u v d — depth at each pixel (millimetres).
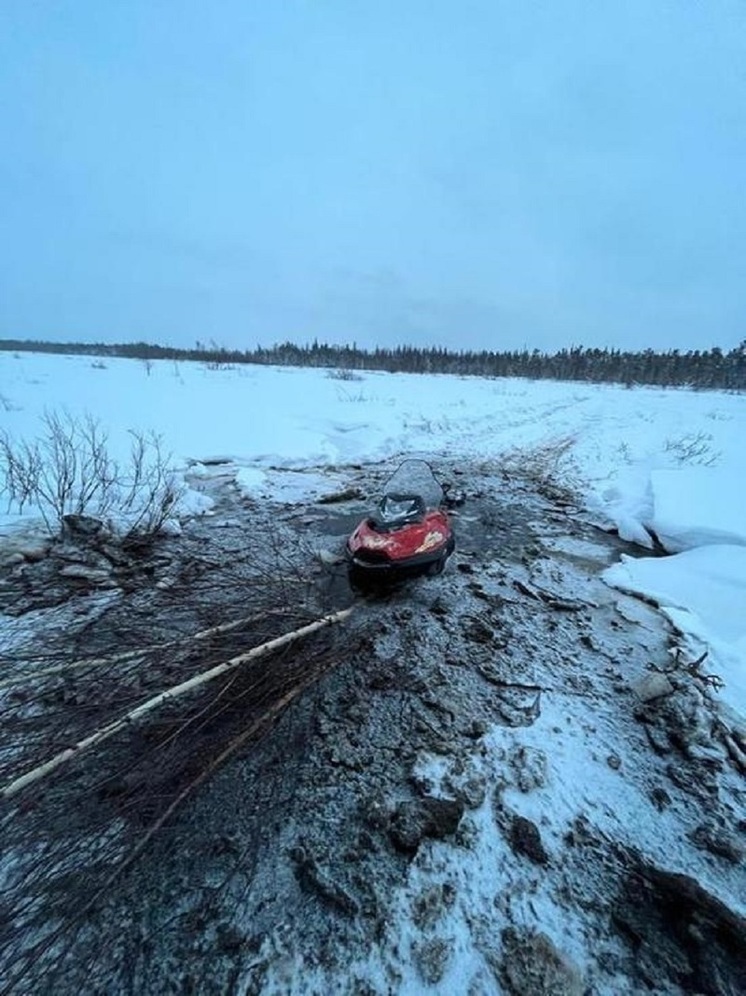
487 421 14484
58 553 4465
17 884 1668
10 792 1741
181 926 1706
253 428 10656
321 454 9477
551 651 3377
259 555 4930
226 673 2596
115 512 5477
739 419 17328
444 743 2508
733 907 1757
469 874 1871
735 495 6512
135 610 3273
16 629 3238
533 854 1952
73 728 2131
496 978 1547
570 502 7359
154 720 2240
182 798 2012
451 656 3275
